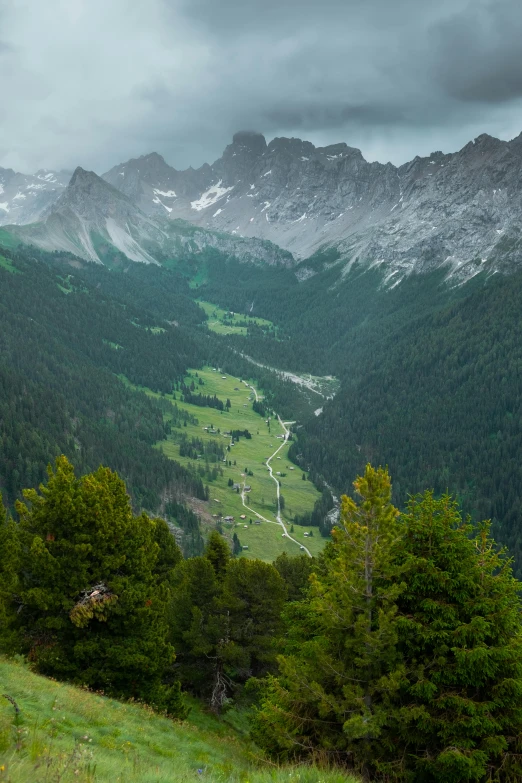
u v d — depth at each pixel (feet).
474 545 77.97
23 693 70.08
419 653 73.20
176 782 40.52
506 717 68.49
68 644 102.58
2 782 28.94
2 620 99.86
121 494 129.90
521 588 75.87
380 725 67.97
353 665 75.10
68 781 33.04
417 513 81.10
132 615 105.40
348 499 78.23
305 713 76.84
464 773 63.46
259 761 78.13
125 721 79.00
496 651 68.74
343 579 76.18
